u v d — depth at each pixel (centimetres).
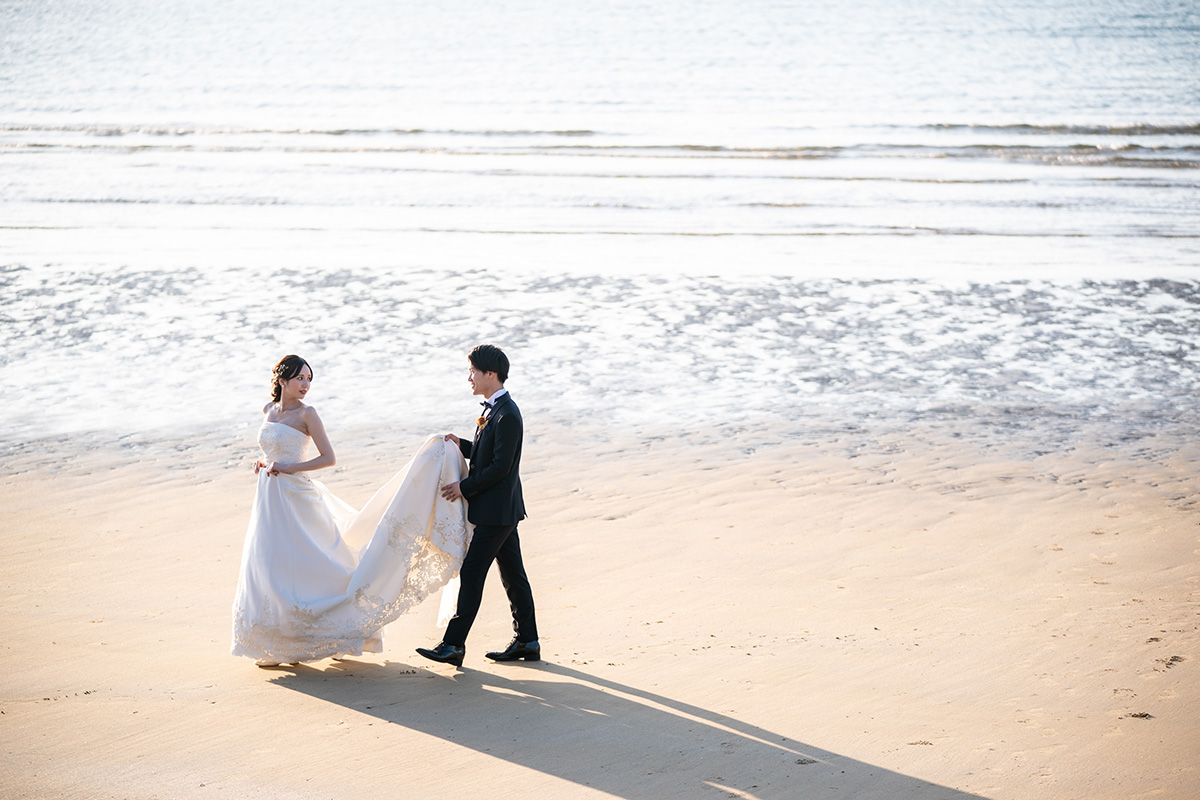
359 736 419
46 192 2295
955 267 1744
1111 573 641
